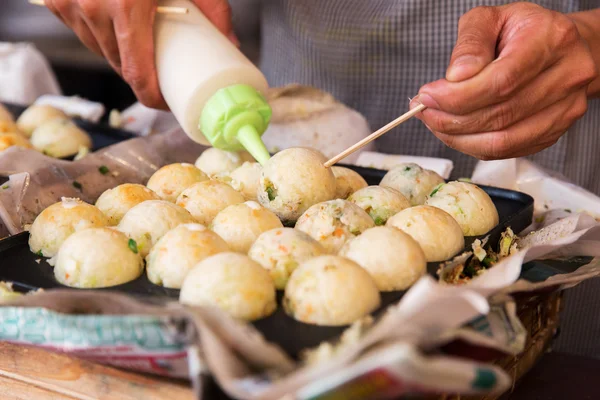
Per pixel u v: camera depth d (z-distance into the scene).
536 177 1.41
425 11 1.70
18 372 0.93
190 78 1.24
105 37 1.38
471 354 0.77
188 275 0.85
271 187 1.10
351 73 1.85
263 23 2.09
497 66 0.98
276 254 0.91
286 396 0.64
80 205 1.08
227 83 1.25
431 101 1.03
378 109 1.85
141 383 0.84
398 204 1.10
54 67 3.12
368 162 1.52
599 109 1.72
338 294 0.81
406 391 0.62
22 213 1.21
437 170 1.43
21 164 1.31
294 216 1.09
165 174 1.25
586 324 1.69
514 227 1.15
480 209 1.10
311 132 1.60
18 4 3.26
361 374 0.60
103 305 0.80
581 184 1.75
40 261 1.03
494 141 1.08
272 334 0.79
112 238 0.96
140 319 0.73
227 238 1.00
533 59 1.00
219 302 0.81
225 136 1.25
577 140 1.72
